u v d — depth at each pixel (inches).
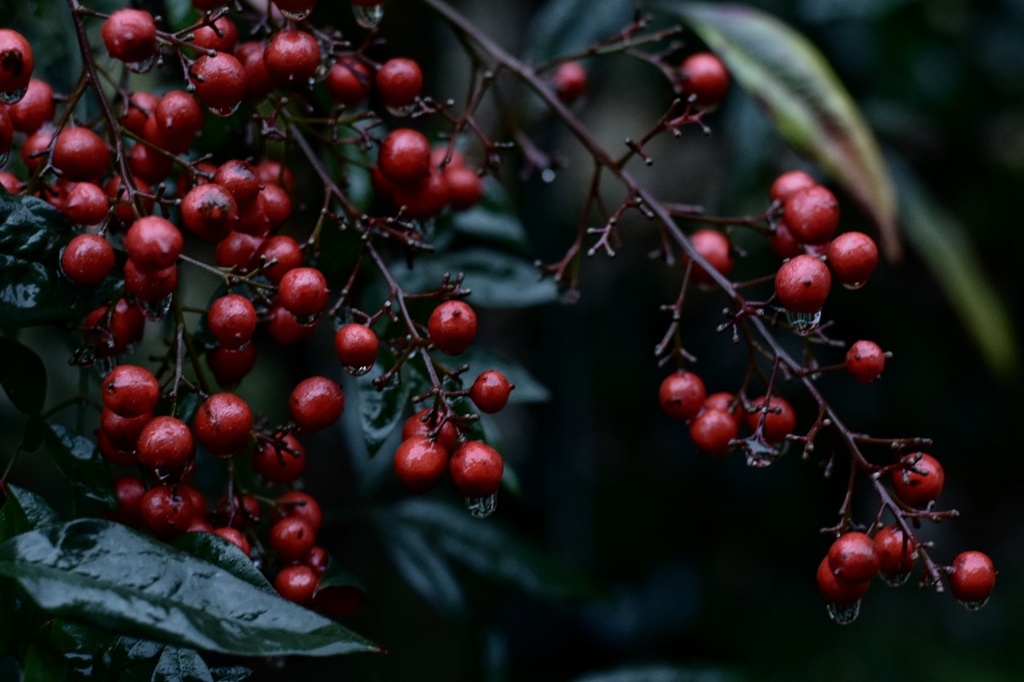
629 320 33.0
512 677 29.1
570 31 22.0
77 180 16.4
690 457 33.8
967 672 29.6
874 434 30.7
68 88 18.9
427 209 17.9
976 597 16.3
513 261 19.4
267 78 17.2
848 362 16.7
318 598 17.1
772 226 17.9
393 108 17.9
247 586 15.3
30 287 15.8
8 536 15.9
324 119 17.4
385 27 24.0
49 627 15.7
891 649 30.4
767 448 16.7
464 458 16.3
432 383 17.0
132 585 15.1
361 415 17.5
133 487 16.7
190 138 16.7
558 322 28.3
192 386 16.3
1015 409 31.9
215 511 16.7
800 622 31.2
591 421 31.0
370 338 16.4
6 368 16.5
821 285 16.5
